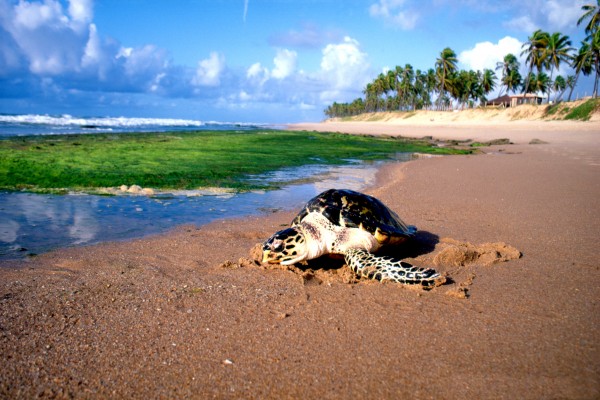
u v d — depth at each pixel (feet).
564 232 8.04
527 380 3.36
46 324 4.33
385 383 3.39
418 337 4.11
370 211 6.73
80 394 3.29
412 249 7.26
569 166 19.67
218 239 7.84
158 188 13.15
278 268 6.19
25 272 5.90
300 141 39.60
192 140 33.60
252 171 17.76
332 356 3.79
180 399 3.23
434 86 116.37
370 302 4.97
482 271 6.00
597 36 61.82
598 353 3.72
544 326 4.25
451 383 3.36
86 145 25.61
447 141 44.93
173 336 4.14
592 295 5.00
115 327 4.30
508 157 24.85
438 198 11.82
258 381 3.44
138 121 108.37
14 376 3.47
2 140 28.35
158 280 5.62
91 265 6.26
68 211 9.93
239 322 4.45
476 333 4.16
